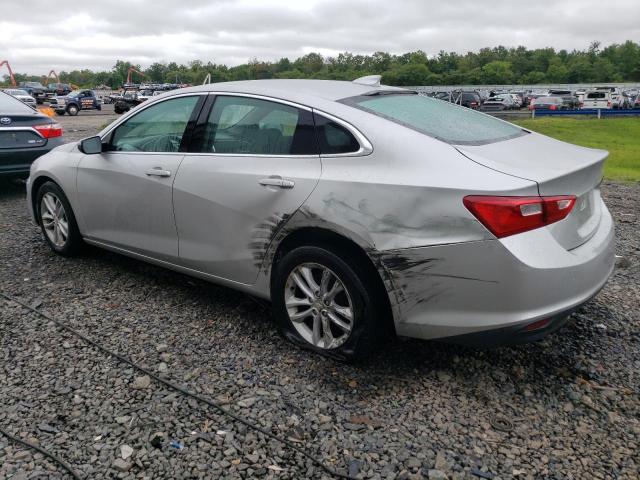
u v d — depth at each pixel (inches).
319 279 137.6
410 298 121.4
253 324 158.1
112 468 103.2
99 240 192.1
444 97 2022.6
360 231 123.1
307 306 141.9
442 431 113.8
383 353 142.6
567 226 121.0
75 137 641.0
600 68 5428.2
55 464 104.2
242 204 144.3
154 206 166.9
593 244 128.3
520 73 5693.9
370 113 135.4
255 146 146.9
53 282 188.2
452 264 115.6
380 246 120.7
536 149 136.1
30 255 215.0
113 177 178.4
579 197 125.9
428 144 124.9
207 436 111.8
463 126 142.0
